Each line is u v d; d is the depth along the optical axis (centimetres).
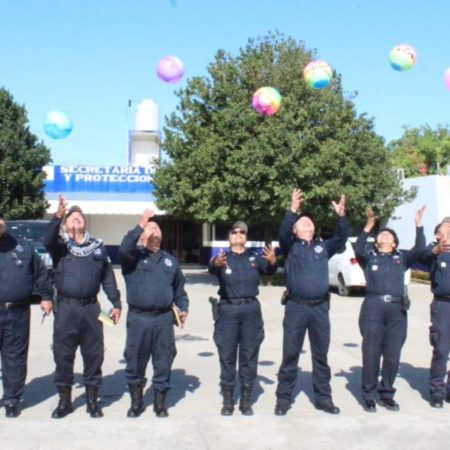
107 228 3066
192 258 3100
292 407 658
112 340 1027
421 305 1562
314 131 1880
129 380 621
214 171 1886
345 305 1535
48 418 613
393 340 652
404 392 723
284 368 639
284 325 646
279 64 1972
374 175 1984
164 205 2036
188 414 631
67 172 3022
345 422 610
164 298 616
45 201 2694
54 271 621
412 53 723
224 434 573
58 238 611
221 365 640
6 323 616
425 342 1035
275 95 848
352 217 2011
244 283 636
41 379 765
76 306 611
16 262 620
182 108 2045
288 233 644
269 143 1831
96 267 619
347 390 730
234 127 1880
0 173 2522
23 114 2659
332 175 1891
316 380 649
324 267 641
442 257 680
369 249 694
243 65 1981
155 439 557
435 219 2308
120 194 3045
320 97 1936
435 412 645
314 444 550
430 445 552
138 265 618
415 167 5059
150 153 3391
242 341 640
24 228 1505
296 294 638
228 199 1870
